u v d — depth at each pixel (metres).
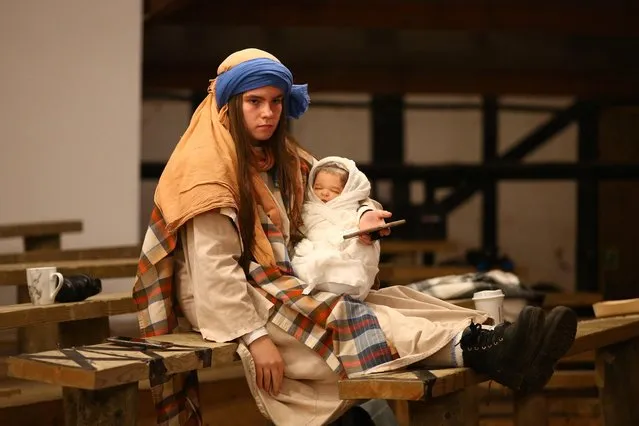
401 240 7.46
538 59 7.68
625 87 8.23
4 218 5.22
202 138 2.83
